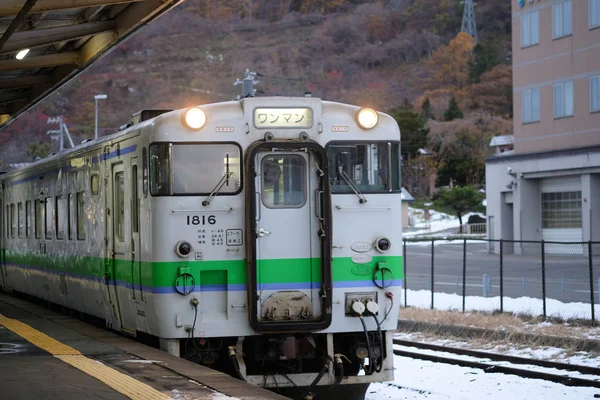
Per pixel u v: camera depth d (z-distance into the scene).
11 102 40.50
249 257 19.06
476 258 77.12
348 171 19.80
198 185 19.23
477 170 177.88
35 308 32.84
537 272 56.62
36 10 22.55
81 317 29.17
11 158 173.25
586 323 31.27
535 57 79.31
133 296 21.02
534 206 79.50
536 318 32.56
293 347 19.09
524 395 21.11
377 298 19.83
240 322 19.25
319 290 19.41
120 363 17.97
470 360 26.14
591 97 73.50
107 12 28.27
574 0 74.81
